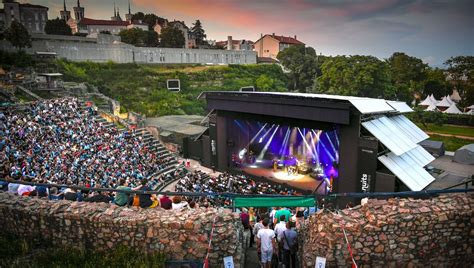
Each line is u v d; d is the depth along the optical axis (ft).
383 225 28.19
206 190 90.02
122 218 31.37
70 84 199.52
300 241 35.94
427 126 194.39
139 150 122.72
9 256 30.86
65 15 379.35
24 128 105.09
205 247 30.27
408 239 28.71
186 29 396.16
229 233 30.12
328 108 88.17
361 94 227.61
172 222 30.58
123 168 99.76
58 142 104.99
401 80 252.21
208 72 298.35
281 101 99.60
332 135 103.65
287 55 340.59
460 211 29.43
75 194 40.04
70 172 83.30
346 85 231.30
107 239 31.63
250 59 378.53
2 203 34.63
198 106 254.68
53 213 32.73
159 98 244.01
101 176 87.51
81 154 100.48
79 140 110.63
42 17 310.04
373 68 217.36
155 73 270.05
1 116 108.37
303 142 115.14
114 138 122.83
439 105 209.05
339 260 27.94
